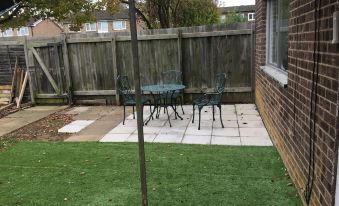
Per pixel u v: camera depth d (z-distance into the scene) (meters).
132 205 2.95
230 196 3.03
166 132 5.19
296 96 3.02
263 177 3.39
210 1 16.09
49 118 6.62
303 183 2.79
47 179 3.58
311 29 2.47
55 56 7.79
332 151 2.02
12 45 7.85
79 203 3.03
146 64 7.43
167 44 7.25
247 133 4.97
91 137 5.12
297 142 3.00
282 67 4.15
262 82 5.62
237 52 7.03
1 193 3.29
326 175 2.15
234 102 7.30
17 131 5.70
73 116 6.72
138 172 3.66
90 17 8.00
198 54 7.20
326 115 2.13
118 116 6.54
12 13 6.49
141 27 17.89
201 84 7.33
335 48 1.94
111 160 4.06
